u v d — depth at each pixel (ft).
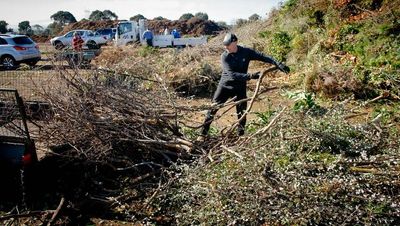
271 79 34.09
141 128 16.19
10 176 15.28
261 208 11.31
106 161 15.90
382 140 15.57
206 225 11.55
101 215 13.50
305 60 36.09
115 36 85.87
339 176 12.16
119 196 14.08
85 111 15.78
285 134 15.30
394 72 26.48
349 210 11.15
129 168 15.72
